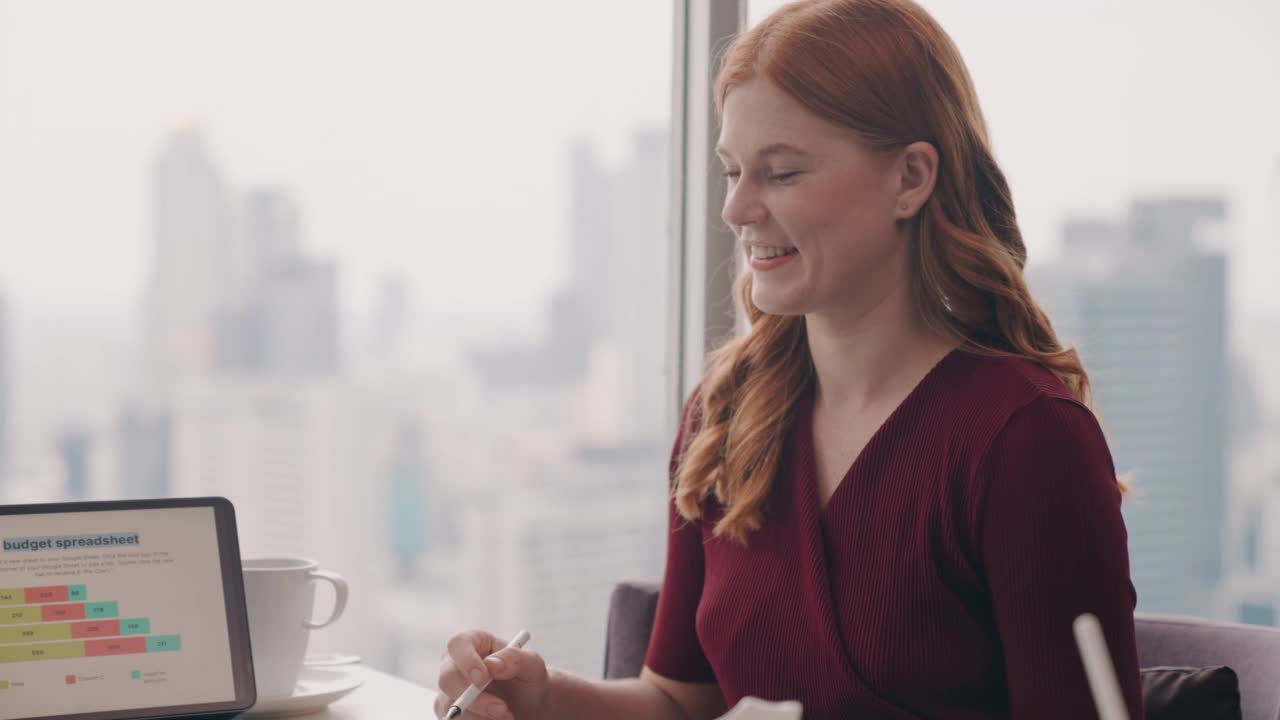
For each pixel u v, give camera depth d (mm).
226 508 1228
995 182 1203
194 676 1180
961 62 1188
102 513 1194
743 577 1238
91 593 1170
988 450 1096
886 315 1179
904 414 1160
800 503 1205
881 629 1136
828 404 1238
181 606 1192
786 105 1122
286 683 1245
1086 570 1055
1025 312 1182
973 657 1125
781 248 1152
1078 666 1042
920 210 1170
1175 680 1307
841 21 1140
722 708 1361
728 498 1267
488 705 1126
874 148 1124
